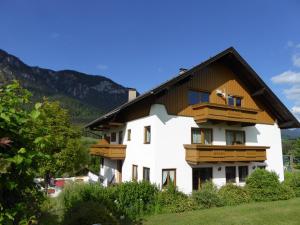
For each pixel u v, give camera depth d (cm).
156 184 1712
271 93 2283
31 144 365
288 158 4212
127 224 1239
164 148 1819
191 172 1897
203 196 1608
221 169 2053
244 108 2039
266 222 1263
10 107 363
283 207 1550
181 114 1919
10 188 320
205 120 1883
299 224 1237
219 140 2081
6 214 319
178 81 1783
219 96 2148
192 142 1944
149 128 1919
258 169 1942
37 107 367
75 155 2136
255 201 1761
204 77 2091
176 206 1518
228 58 2166
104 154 2345
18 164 328
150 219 1327
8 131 338
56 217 1005
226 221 1276
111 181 2552
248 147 2067
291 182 2042
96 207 999
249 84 2347
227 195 1711
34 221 383
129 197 1434
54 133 1983
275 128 2483
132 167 2095
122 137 2345
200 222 1262
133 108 2161
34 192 398
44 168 1752
